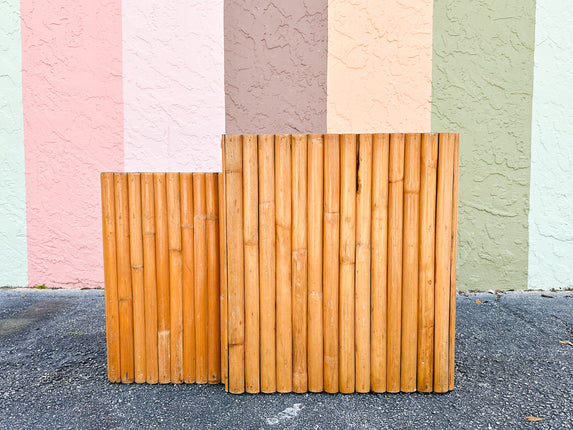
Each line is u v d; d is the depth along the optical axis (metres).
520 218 3.45
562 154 3.42
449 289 1.79
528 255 3.46
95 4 3.38
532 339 2.43
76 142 3.46
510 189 3.43
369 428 1.55
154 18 3.39
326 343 1.79
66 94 3.44
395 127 3.43
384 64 3.40
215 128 3.46
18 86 3.44
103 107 3.45
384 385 1.80
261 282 1.77
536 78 3.39
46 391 1.84
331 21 3.39
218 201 1.89
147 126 3.46
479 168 3.42
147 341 1.91
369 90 3.42
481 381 1.93
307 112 3.45
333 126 3.45
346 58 3.41
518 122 3.41
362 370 1.79
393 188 1.74
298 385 1.80
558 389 1.85
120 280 1.90
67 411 1.68
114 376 1.92
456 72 3.39
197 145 3.47
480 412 1.66
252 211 1.75
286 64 3.42
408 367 1.80
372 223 1.75
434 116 3.41
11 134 3.46
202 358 1.91
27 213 3.50
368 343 1.79
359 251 1.75
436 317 1.79
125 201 1.89
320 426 1.57
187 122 3.46
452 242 1.79
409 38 3.37
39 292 3.41
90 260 3.51
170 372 1.93
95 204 3.48
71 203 3.48
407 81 3.40
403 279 1.77
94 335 2.50
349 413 1.65
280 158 1.73
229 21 3.40
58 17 3.39
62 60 3.42
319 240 1.75
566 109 3.40
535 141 3.42
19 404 1.73
